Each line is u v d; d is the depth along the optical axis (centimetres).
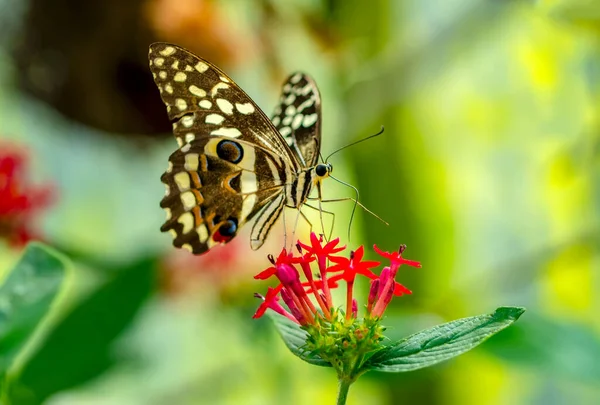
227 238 60
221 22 76
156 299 76
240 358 88
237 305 76
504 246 94
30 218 72
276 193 60
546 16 72
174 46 58
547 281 83
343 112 77
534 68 81
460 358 71
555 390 88
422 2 80
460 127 89
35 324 58
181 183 59
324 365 55
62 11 75
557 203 87
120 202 107
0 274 74
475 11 74
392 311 68
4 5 75
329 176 60
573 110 83
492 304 78
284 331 56
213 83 59
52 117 78
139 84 76
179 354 98
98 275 72
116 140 78
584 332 65
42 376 63
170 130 77
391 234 78
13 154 72
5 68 77
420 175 79
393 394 77
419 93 78
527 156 89
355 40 78
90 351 63
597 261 83
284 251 56
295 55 80
